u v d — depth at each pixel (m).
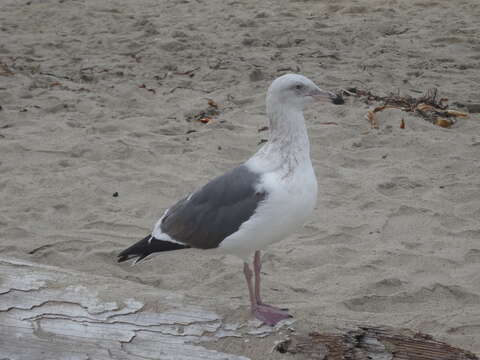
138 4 27.09
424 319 8.48
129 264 9.98
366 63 19.59
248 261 7.80
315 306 8.70
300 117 7.50
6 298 7.38
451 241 10.45
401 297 9.05
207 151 13.85
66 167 13.16
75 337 6.87
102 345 6.77
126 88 17.50
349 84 17.67
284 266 9.86
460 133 14.75
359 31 22.75
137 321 7.16
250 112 15.97
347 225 10.95
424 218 11.15
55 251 10.16
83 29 23.39
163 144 14.15
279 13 25.09
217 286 9.38
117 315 7.22
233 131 14.89
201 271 9.84
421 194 12.03
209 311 7.46
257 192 7.28
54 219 11.24
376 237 10.60
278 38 22.14
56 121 15.41
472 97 16.83
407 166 13.10
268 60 19.78
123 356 6.64
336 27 23.20
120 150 13.78
